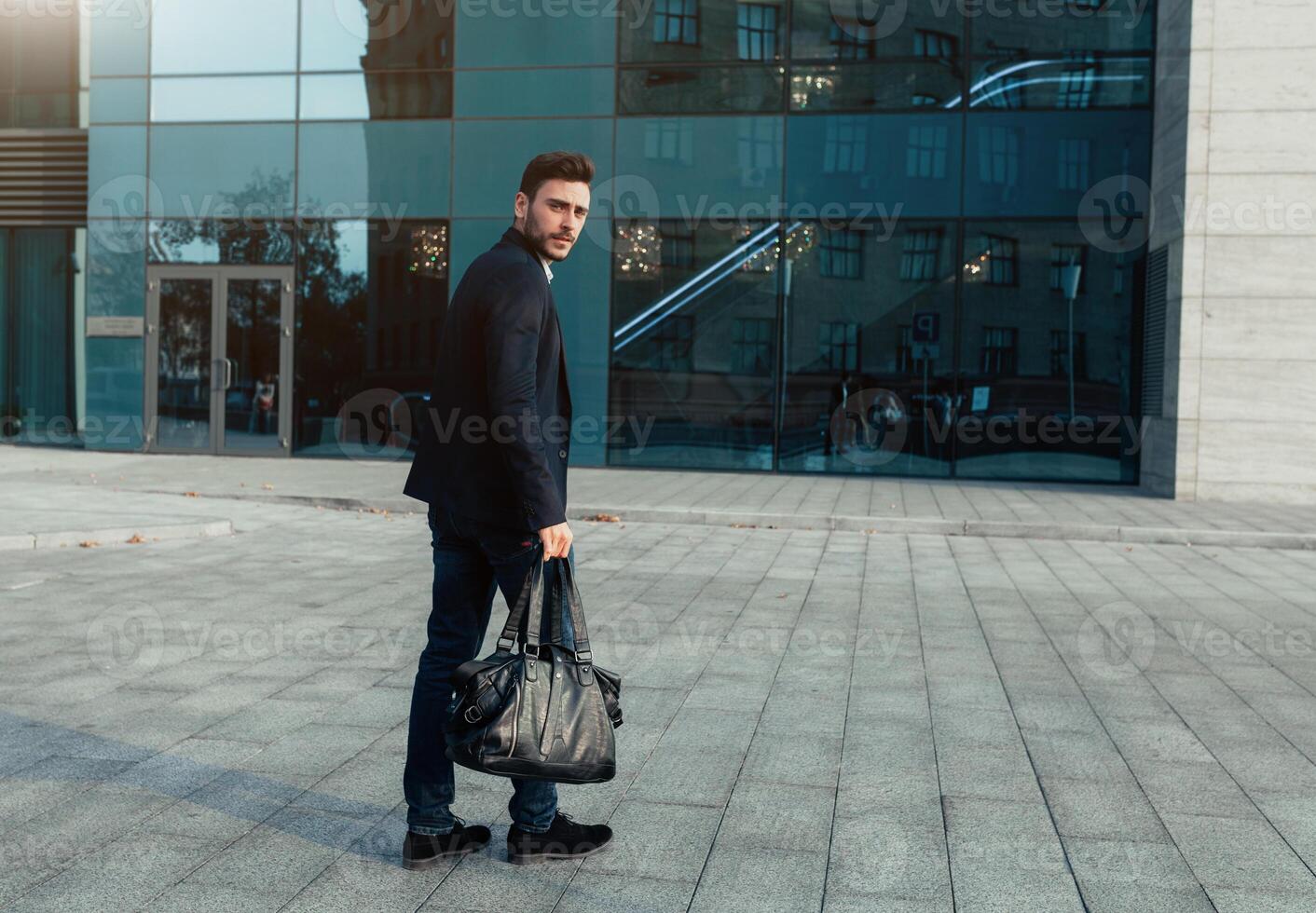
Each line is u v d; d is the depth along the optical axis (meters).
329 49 16.33
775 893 2.93
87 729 4.21
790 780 3.84
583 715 2.86
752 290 15.65
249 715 4.43
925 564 8.93
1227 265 13.04
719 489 13.68
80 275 17.80
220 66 16.58
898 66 15.24
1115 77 14.86
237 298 16.70
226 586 7.29
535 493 2.85
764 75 15.47
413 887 2.92
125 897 2.81
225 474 14.33
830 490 13.84
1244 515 11.76
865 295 15.45
